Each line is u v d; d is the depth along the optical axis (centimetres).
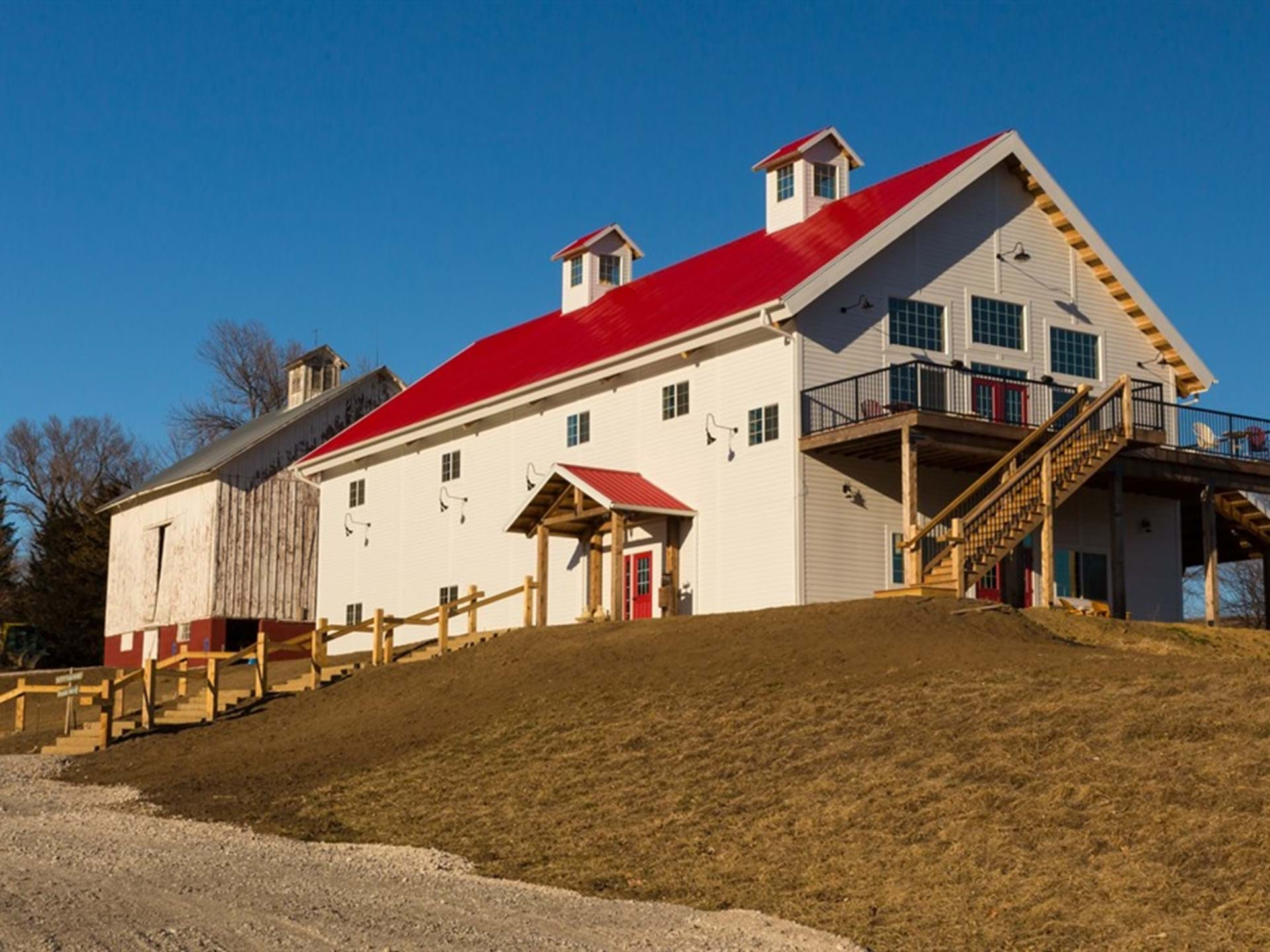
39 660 6016
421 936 1170
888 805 1516
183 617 4972
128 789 2252
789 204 3569
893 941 1191
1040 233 3359
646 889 1419
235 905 1287
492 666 2680
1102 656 1975
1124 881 1230
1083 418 2898
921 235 3164
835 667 2120
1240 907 1141
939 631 2261
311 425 5084
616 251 4162
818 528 2922
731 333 3017
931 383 3086
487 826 1752
